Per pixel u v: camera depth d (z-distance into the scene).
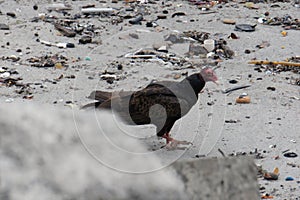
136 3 29.30
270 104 17.91
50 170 4.89
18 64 21.39
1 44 23.39
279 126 16.22
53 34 24.66
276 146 14.87
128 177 5.07
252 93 18.80
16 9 27.73
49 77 20.06
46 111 5.65
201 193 5.56
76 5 28.69
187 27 25.81
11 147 5.03
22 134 5.20
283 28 26.31
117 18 26.89
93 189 4.88
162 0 30.08
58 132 5.35
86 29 25.38
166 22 26.45
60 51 22.83
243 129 15.77
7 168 4.82
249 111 17.11
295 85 19.89
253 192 6.06
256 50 23.48
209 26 26.11
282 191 12.09
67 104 17.05
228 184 5.93
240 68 21.27
